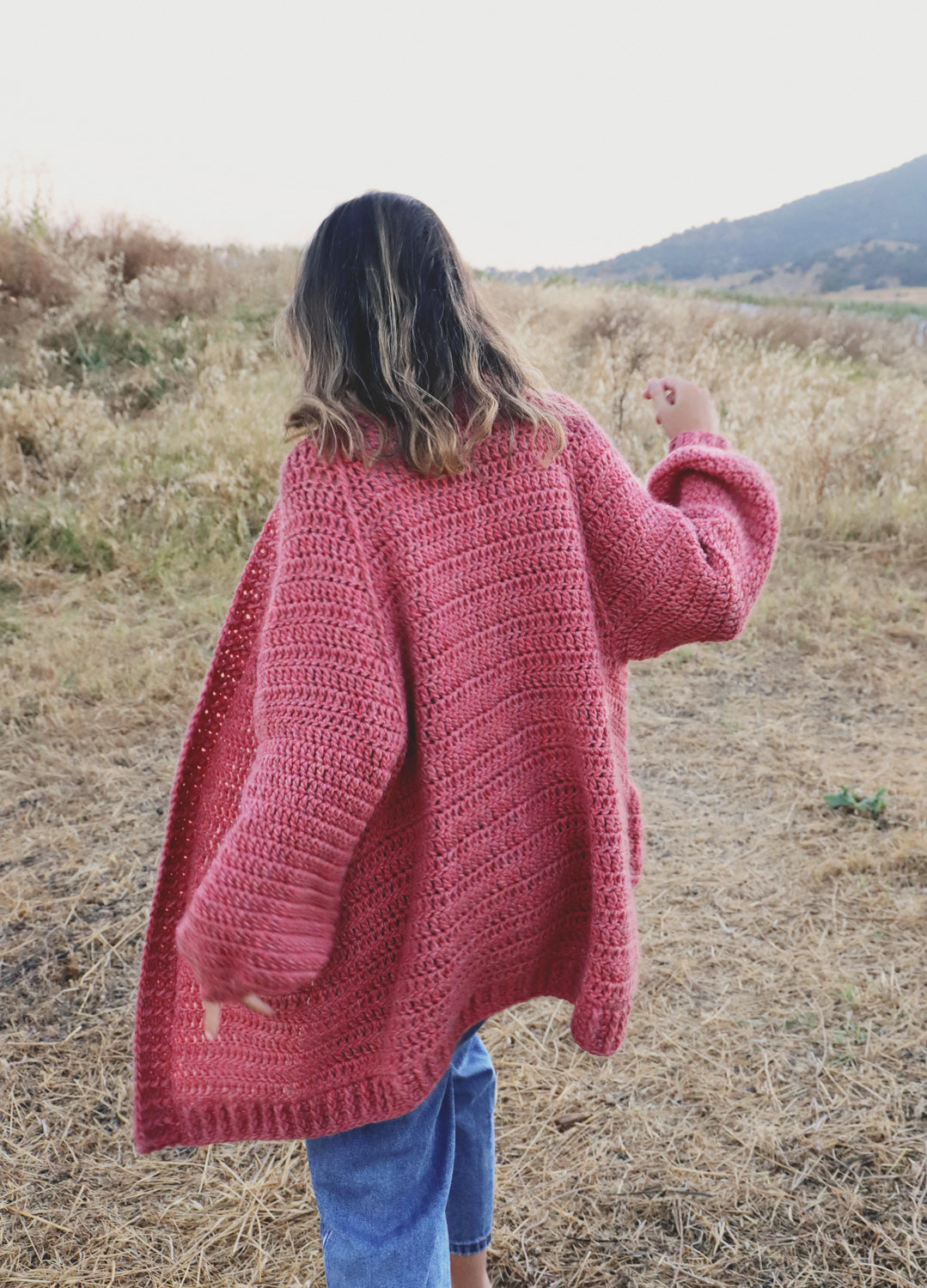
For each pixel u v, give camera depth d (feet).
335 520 3.68
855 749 12.19
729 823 10.70
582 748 4.10
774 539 4.73
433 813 3.89
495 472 3.92
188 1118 4.54
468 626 3.87
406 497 3.75
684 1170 6.59
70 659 13.91
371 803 3.59
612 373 24.54
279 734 3.58
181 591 16.60
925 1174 6.49
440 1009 4.02
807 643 15.16
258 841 3.47
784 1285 5.83
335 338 3.82
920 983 8.21
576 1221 6.27
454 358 3.85
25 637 14.85
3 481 18.69
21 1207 6.39
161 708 12.87
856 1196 6.34
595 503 4.20
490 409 3.80
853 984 8.24
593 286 43.73
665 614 4.30
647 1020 7.95
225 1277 5.94
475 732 3.94
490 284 34.65
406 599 3.73
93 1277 5.94
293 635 3.66
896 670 14.24
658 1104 7.14
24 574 16.55
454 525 3.83
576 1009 4.39
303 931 3.55
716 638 4.45
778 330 39.40
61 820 10.67
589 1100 7.20
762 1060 7.50
